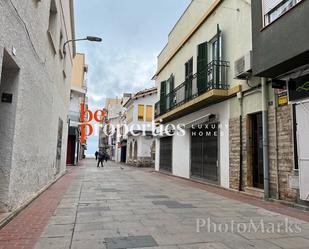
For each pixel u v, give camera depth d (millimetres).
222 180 11953
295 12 6977
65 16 13906
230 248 4445
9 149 5852
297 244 4664
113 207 7547
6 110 5930
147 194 10102
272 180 8773
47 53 9336
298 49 6820
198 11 15188
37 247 4328
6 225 5363
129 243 4598
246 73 9820
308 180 7262
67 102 19328
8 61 5617
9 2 5176
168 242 4672
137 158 32812
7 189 5812
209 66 12703
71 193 9938
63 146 17703
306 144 7383
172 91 17844
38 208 7012
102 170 23734
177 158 18266
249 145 10320
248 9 10492
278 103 8656
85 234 5059
